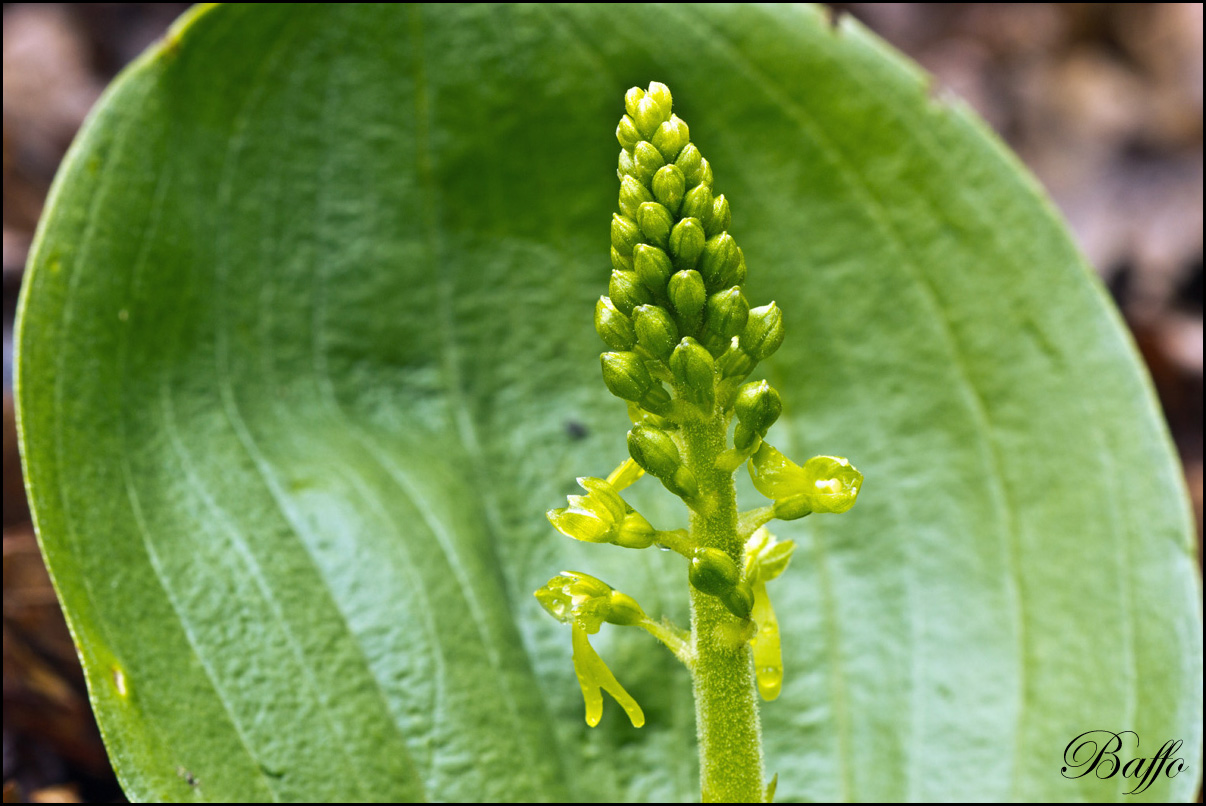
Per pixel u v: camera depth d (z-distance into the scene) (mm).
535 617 347
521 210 356
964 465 355
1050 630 350
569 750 342
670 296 302
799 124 355
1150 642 346
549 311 356
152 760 320
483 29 352
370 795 330
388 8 349
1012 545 353
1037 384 355
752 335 304
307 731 329
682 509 354
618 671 346
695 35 354
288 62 347
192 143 342
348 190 351
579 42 353
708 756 315
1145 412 352
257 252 346
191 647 326
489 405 354
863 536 354
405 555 340
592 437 355
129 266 335
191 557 330
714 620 311
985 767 345
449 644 339
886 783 345
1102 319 355
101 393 330
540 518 351
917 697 349
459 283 355
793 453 355
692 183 303
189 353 339
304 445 343
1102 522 351
